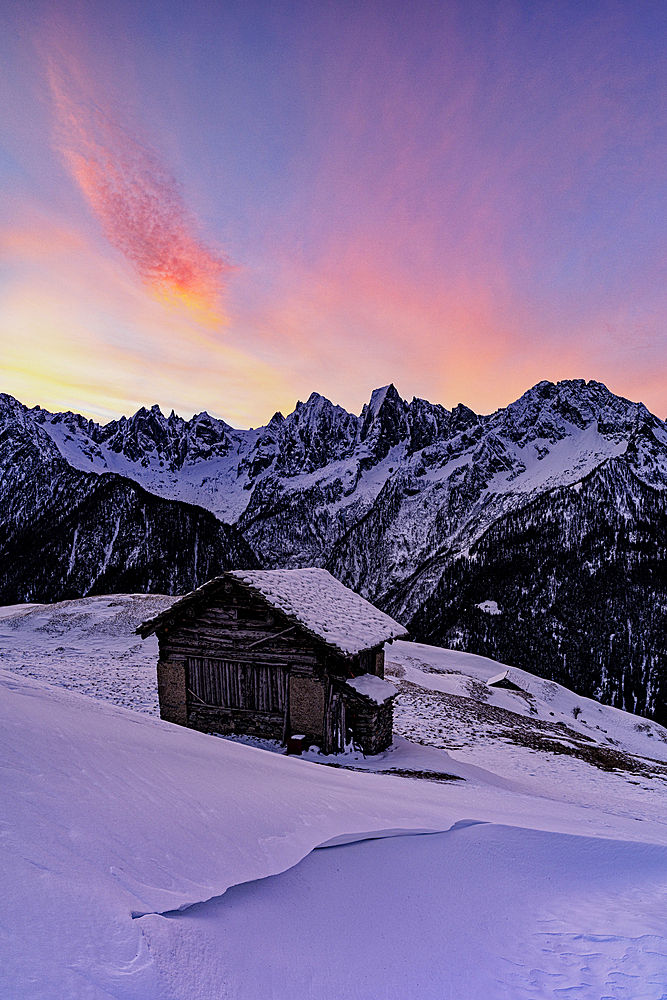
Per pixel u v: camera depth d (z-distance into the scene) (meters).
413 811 6.71
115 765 4.40
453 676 44.81
